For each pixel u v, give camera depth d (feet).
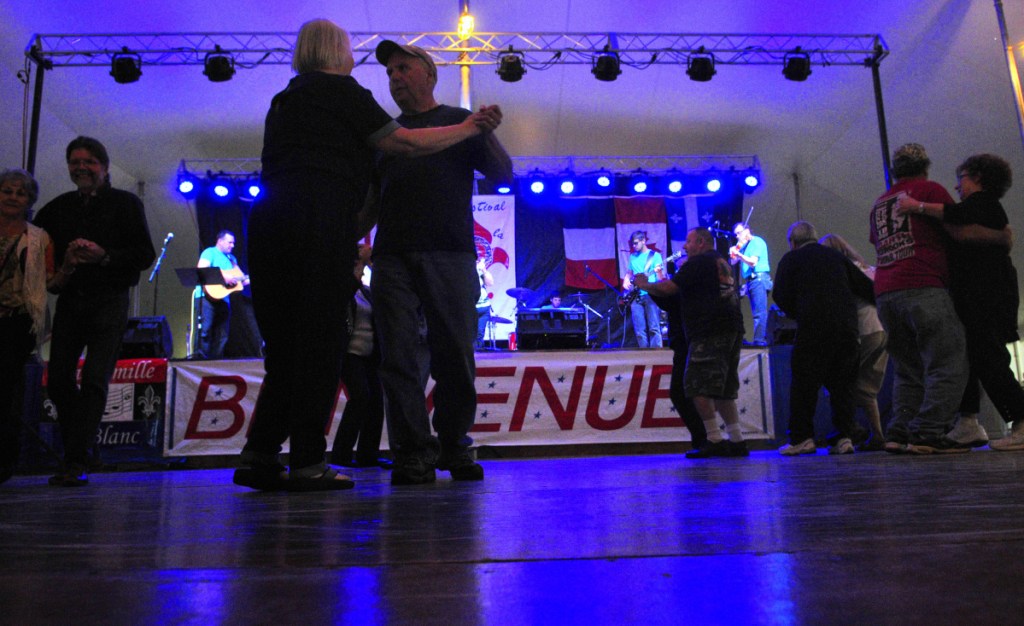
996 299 10.39
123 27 23.18
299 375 5.82
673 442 16.34
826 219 33.50
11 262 8.78
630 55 25.88
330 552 2.36
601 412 16.28
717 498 4.04
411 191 7.23
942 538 2.30
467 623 1.41
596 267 31.42
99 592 1.75
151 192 31.14
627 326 30.58
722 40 25.17
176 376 15.57
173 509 4.34
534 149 31.68
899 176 10.84
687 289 13.12
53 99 24.88
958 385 10.17
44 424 14.19
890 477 5.42
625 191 32.32
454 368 7.10
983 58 22.36
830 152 30.27
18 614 1.53
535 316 20.68
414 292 7.25
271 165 5.97
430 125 7.54
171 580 1.89
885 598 1.51
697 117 29.30
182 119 27.66
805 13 23.73
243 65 23.63
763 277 27.78
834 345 12.32
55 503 5.09
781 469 7.12
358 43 25.08
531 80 27.27
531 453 16.17
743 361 16.88
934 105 25.16
